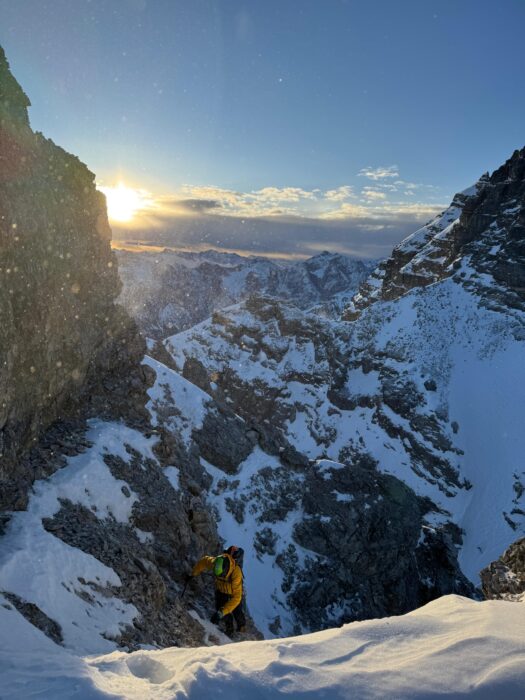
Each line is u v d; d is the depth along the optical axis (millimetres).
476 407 136125
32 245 17547
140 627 12867
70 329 21250
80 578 12594
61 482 17359
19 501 14820
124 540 17516
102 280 25391
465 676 4371
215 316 187750
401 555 48438
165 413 60219
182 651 6098
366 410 143500
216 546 24109
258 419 153125
